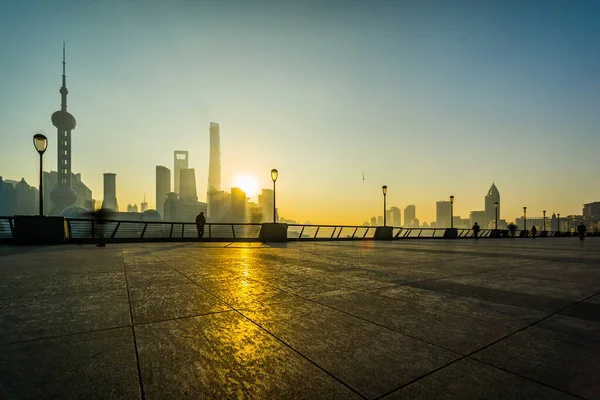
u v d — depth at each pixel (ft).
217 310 12.86
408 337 10.05
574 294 16.25
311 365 8.07
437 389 6.93
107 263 26.76
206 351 8.86
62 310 12.68
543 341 9.80
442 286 18.08
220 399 6.50
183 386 7.00
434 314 12.56
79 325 10.91
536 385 7.12
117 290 16.33
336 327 10.94
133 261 28.25
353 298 15.07
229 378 7.38
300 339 9.80
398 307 13.55
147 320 11.50
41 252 36.11
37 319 11.52
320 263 28.17
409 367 7.98
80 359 8.26
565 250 48.65
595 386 7.08
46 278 19.62
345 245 56.59
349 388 6.96
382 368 7.91
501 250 46.91
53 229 48.29
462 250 46.01
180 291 16.19
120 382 7.13
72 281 18.67
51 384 6.98
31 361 8.10
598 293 16.52
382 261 30.22
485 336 10.19
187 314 12.26
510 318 12.11
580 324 11.46
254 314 12.35
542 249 50.60
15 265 25.23
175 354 8.64
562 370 7.86
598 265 28.48
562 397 6.61
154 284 17.92
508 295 15.92
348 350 9.00
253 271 22.99
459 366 8.05
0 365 7.84
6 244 46.52
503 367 8.00
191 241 62.18
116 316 11.95
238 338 9.84
